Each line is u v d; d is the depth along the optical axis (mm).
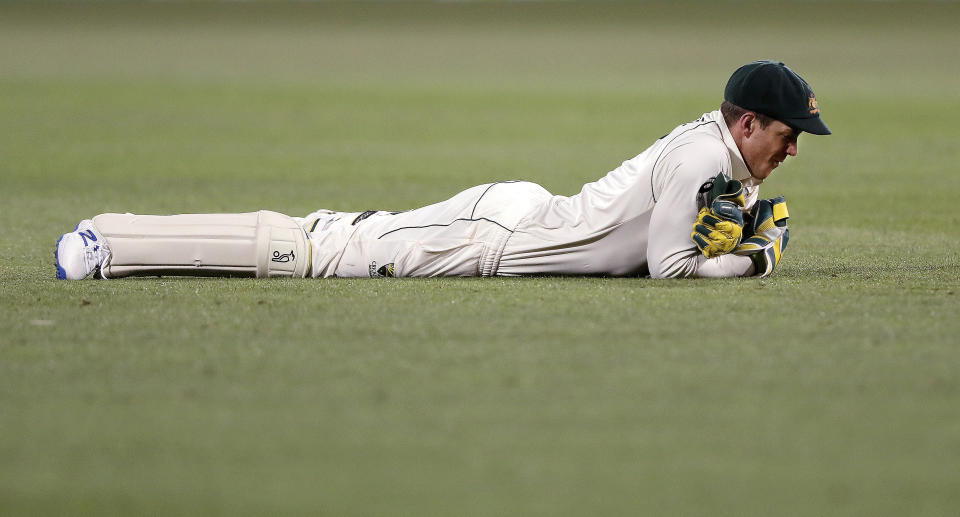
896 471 8641
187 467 8781
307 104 67625
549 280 16109
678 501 8164
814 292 14844
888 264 18469
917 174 37031
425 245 16688
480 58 118938
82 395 10391
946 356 11492
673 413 9836
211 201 29688
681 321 13016
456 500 8195
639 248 16297
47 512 8039
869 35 148500
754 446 9117
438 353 11695
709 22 165375
